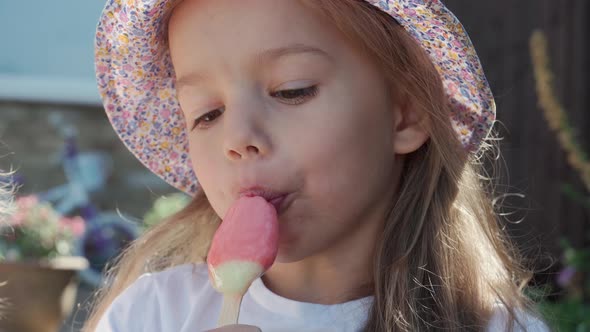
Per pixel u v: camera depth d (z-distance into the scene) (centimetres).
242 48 55
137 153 72
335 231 56
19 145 226
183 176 72
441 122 62
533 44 119
